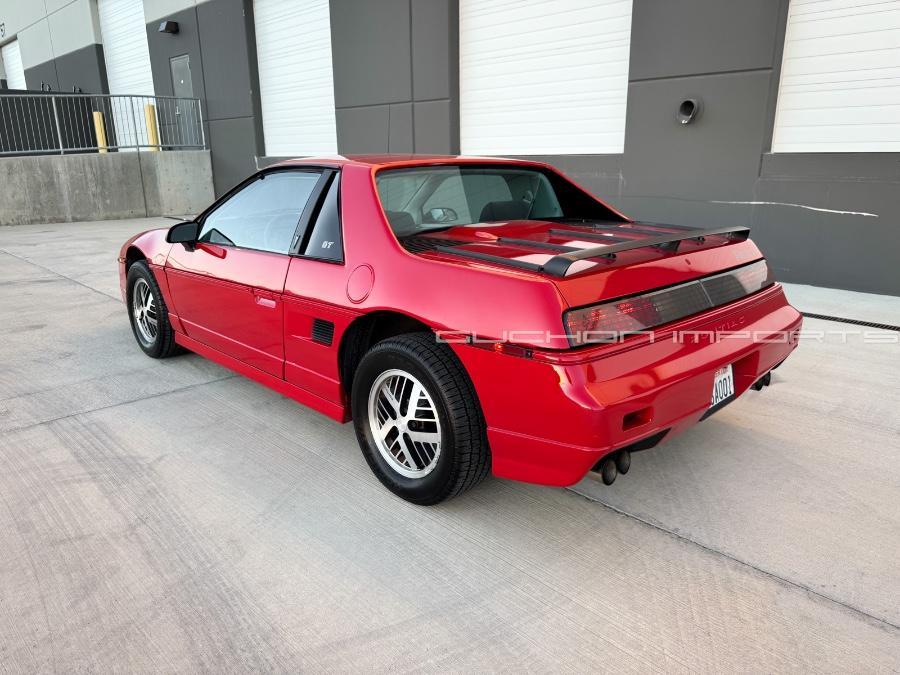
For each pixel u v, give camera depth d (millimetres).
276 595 2084
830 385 3812
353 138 10773
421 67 9359
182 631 1925
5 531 2426
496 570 2205
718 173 6621
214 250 3490
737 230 2824
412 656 1829
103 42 17500
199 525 2467
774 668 1769
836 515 2508
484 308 2160
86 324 5371
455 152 9352
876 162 5652
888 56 5531
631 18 7184
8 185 12375
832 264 6086
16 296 6434
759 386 2912
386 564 2238
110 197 13391
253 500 2641
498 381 2137
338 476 2840
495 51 8664
